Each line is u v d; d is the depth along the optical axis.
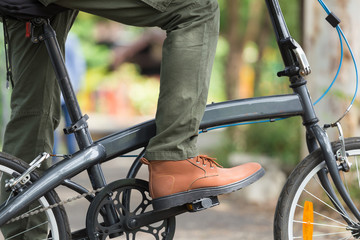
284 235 5.31
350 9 9.65
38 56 5.44
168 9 4.76
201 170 4.99
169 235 5.14
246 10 25.17
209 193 5.02
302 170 5.31
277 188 12.33
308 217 5.44
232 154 14.65
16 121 5.59
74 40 16.23
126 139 5.04
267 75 17.98
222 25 25.95
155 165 4.94
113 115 46.81
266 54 24.92
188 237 8.51
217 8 4.89
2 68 13.08
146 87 48.62
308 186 9.05
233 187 5.08
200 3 4.80
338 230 7.21
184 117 4.82
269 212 10.84
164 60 4.84
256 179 5.20
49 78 5.50
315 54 9.84
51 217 4.88
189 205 5.09
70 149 16.03
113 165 18.23
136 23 4.86
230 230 9.05
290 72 5.33
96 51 46.00
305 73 5.27
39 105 5.54
